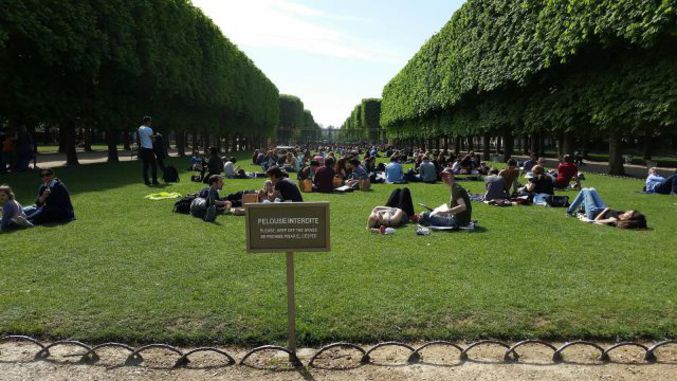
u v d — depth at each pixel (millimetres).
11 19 16859
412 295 5492
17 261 6793
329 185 16328
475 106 35438
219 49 42969
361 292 5594
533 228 9547
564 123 23172
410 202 10312
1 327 4672
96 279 6051
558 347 4438
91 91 25141
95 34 21922
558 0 21094
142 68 27641
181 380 3922
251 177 21844
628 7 17156
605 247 7852
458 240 8430
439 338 4539
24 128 20781
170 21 31500
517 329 4656
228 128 52594
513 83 26906
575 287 5793
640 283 5961
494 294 5527
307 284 5887
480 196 14312
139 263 6766
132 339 4508
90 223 9688
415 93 49094
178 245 7879
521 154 52812
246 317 4910
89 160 33531
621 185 18031
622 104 19406
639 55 18844
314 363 4168
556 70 23672
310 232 4168
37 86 20672
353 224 10039
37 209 9766
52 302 5254
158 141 17828
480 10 30234
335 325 4734
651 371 4059
